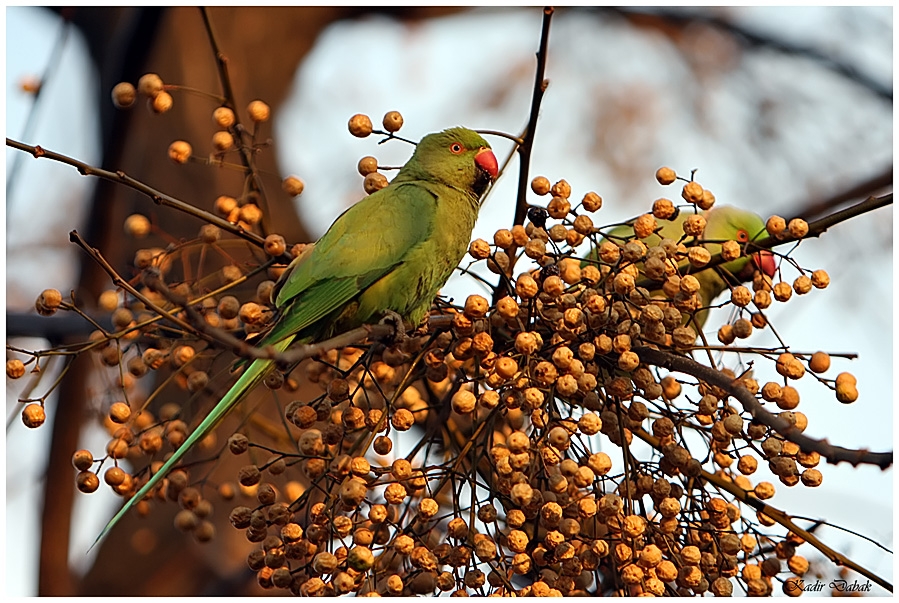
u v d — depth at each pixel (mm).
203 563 12914
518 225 7590
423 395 9102
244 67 13680
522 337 6832
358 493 6652
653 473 7090
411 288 9148
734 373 8008
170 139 12789
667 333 7141
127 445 8047
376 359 8461
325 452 7266
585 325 7016
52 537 10273
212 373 9594
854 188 11969
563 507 6770
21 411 7750
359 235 8906
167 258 8633
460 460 7031
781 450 6648
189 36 13258
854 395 6566
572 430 6855
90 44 13883
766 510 7328
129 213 12500
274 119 13805
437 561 6715
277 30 14133
